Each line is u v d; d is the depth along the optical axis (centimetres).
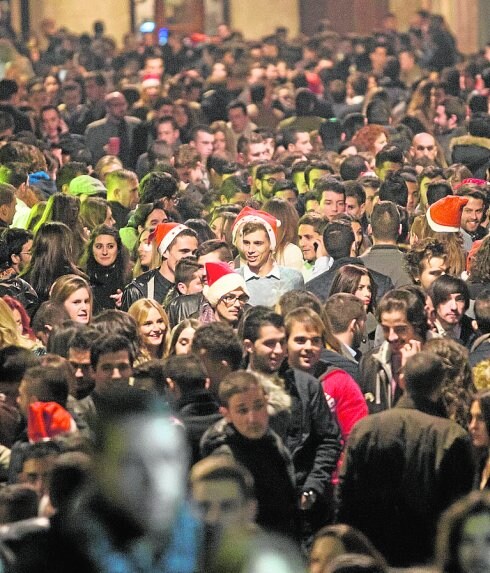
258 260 2247
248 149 3903
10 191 2706
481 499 866
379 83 5362
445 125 4353
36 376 1496
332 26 8925
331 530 1110
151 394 823
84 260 2447
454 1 8800
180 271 2234
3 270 2331
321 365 1720
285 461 1452
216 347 1614
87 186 2986
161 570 746
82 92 5069
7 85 4681
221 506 1023
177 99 4872
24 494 1141
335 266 2292
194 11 8581
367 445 1448
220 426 1455
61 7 8488
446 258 2233
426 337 1738
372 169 3562
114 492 736
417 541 1441
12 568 821
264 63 6125
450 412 1544
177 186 2753
